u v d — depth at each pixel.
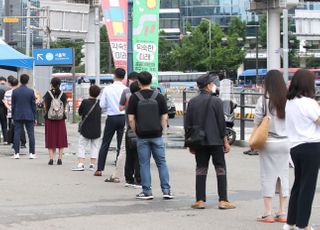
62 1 63.31
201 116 12.05
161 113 13.41
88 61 69.81
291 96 9.59
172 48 128.00
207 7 155.75
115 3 20.62
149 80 13.27
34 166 18.97
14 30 120.06
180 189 15.10
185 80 109.62
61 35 61.62
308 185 9.48
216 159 12.29
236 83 122.25
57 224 10.72
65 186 15.17
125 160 15.33
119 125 16.55
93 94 18.23
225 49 112.25
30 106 21.06
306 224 9.62
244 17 151.25
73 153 23.52
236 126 35.84
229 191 14.91
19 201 13.08
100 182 15.94
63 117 19.42
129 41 22.28
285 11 41.12
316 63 130.12
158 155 13.45
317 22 61.41
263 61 137.50
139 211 12.07
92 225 10.67
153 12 19.72
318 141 9.35
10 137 25.30
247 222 11.02
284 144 10.90
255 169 19.09
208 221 11.10
